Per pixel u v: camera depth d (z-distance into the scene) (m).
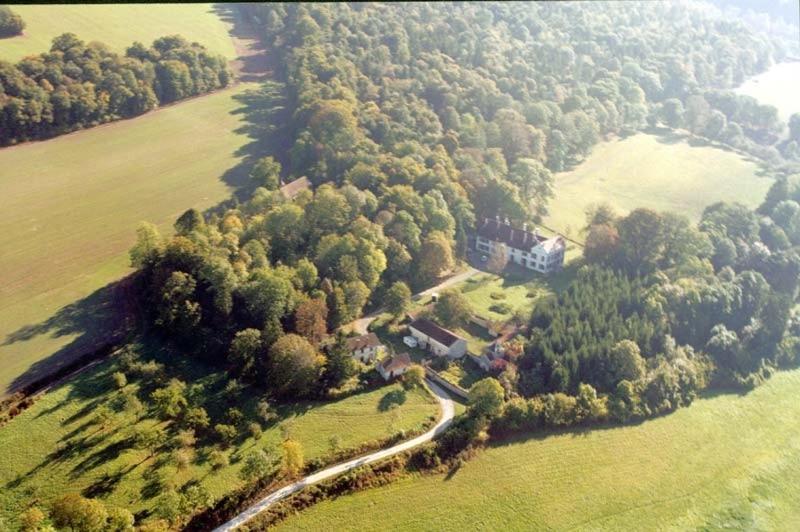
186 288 123.00
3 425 101.19
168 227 157.62
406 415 114.12
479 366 130.00
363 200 153.62
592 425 119.94
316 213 147.75
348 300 133.75
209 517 92.31
